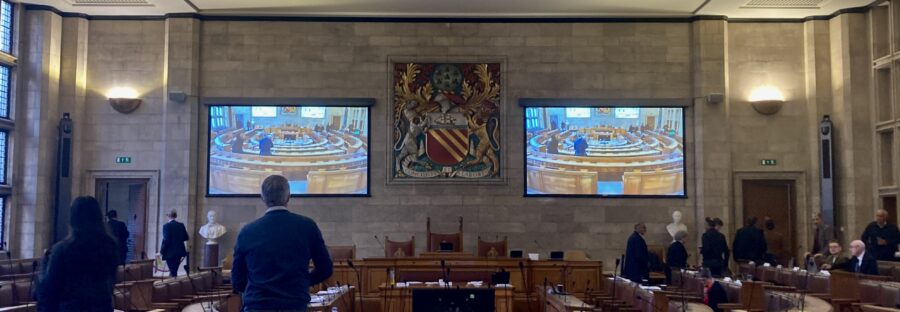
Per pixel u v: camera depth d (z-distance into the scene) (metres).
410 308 12.90
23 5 19.50
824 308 9.00
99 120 20.30
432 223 20.11
